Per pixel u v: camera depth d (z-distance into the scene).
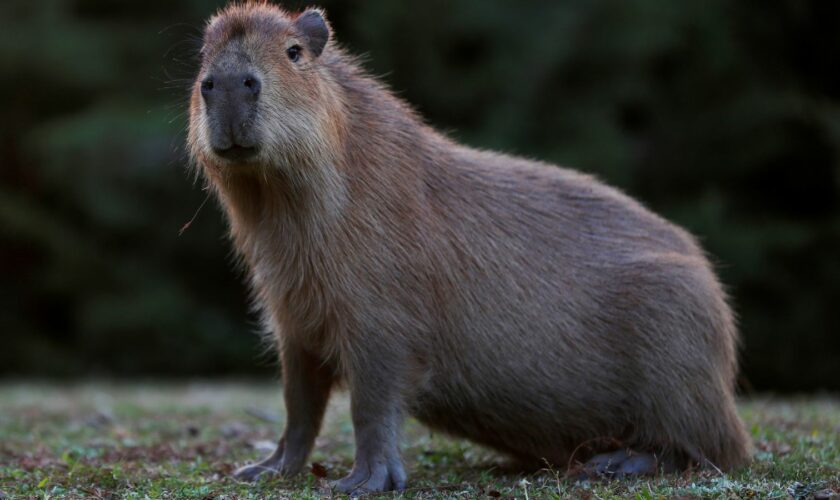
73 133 37.12
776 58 40.44
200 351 37.19
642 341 12.53
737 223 36.97
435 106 38.66
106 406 19.92
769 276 36.06
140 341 37.28
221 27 11.74
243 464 13.55
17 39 39.88
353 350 11.80
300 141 11.43
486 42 39.31
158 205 38.34
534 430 12.79
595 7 37.91
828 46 40.50
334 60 12.62
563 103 38.38
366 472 11.70
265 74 11.31
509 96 38.16
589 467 12.37
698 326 12.53
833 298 36.19
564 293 12.57
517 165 13.37
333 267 11.70
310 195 11.62
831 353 36.16
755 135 38.16
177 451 14.75
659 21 37.69
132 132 37.00
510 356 12.43
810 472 12.02
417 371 11.98
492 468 13.41
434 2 37.88
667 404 12.48
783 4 39.94
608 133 37.19
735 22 39.59
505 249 12.54
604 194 13.40
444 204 12.43
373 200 11.85
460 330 12.31
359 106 12.31
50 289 38.09
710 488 10.98
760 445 13.94
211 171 12.07
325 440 15.33
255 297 13.52
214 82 11.27
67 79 40.12
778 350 36.09
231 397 22.03
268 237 11.98
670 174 39.03
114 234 39.09
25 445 15.36
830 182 38.12
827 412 17.19
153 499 11.21
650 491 10.95
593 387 12.62
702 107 39.41
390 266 11.81
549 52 37.97
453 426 12.88
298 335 12.30
